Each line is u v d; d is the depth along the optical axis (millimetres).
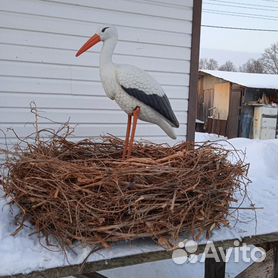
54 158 1519
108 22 2533
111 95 1644
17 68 2336
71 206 1358
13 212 1645
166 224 1400
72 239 1438
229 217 1863
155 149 1903
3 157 2258
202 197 1444
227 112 12086
